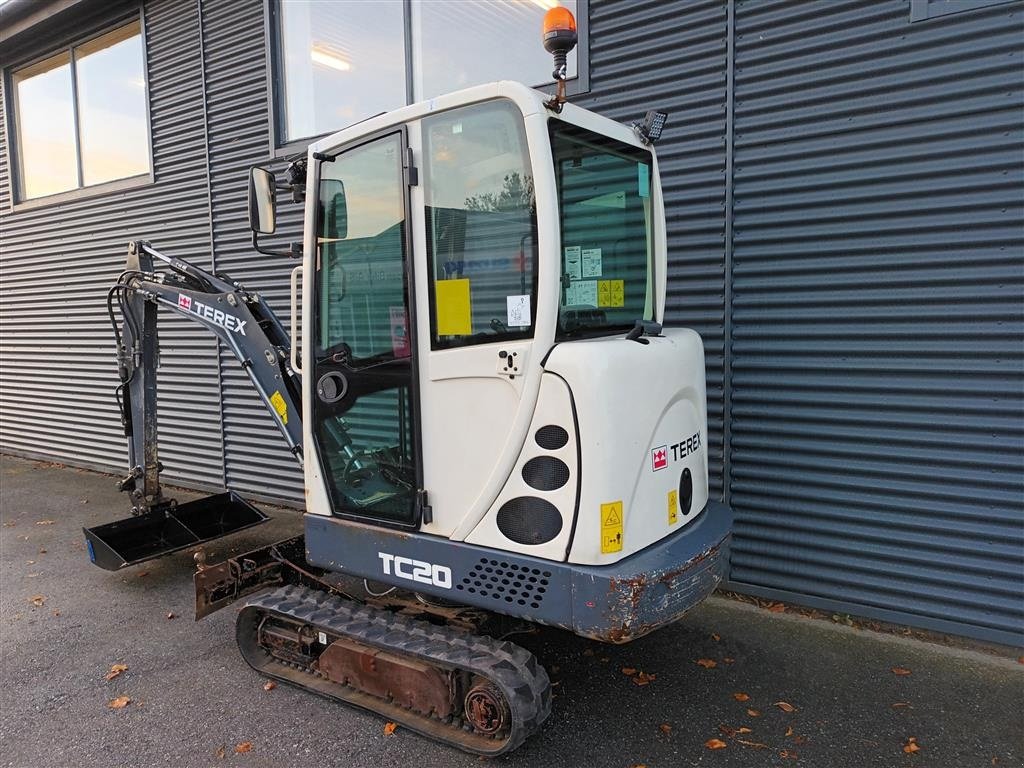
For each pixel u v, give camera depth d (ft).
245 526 15.90
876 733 8.84
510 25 15.26
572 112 8.39
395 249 8.77
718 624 11.99
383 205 8.85
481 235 8.06
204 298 12.73
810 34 11.66
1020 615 10.59
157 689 10.45
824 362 11.94
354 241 9.21
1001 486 10.61
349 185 9.22
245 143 20.21
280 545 11.98
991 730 8.84
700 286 13.14
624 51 13.60
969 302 10.67
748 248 12.54
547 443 7.72
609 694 9.90
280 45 19.42
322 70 18.74
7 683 10.74
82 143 25.58
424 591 8.75
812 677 10.22
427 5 16.55
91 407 25.96
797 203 12.00
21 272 27.81
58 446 27.48
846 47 11.39
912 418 11.23
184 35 21.26
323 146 9.45
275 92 19.40
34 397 28.17
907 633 11.48
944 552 11.12
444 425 8.46
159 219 22.71
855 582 11.89
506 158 7.86
